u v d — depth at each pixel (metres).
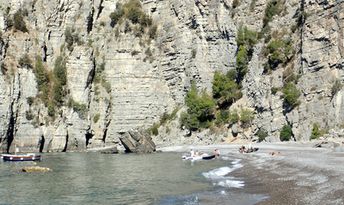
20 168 58.94
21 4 103.75
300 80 79.69
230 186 37.62
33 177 49.22
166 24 106.94
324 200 26.91
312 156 52.56
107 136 103.12
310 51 79.31
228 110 90.56
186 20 103.75
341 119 72.25
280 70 84.44
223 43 98.75
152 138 97.38
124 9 109.94
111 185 41.91
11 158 71.81
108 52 107.31
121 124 103.00
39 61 102.19
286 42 85.88
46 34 105.50
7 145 94.00
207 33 100.69
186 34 103.50
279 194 31.06
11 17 101.69
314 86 77.50
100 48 108.12
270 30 89.69
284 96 80.50
